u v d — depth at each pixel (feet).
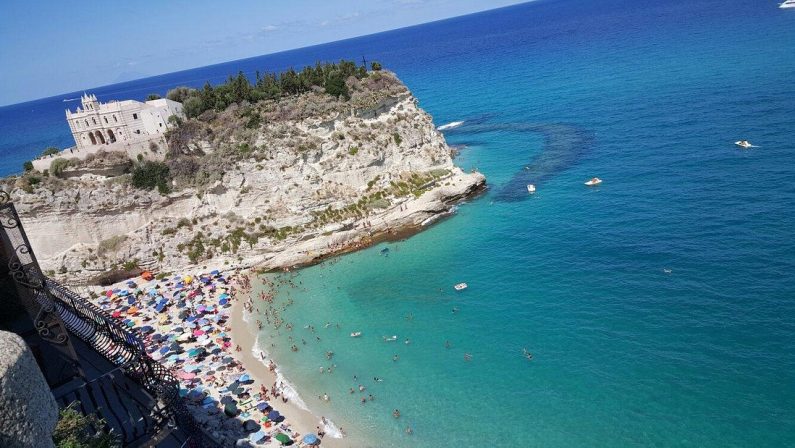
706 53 545.85
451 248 242.78
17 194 239.50
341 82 292.61
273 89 294.25
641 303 174.29
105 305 222.89
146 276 247.91
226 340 190.19
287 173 265.13
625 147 329.52
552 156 341.21
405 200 281.33
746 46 532.73
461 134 435.12
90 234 252.21
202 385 162.30
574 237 230.07
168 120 271.28
